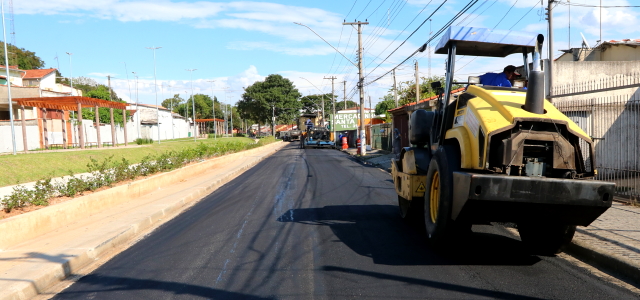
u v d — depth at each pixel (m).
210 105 115.94
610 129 10.34
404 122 28.77
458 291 4.64
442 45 7.11
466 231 5.67
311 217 9.10
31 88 36.59
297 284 5.00
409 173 7.66
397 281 5.00
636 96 12.29
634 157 9.91
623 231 6.62
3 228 6.85
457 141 6.12
